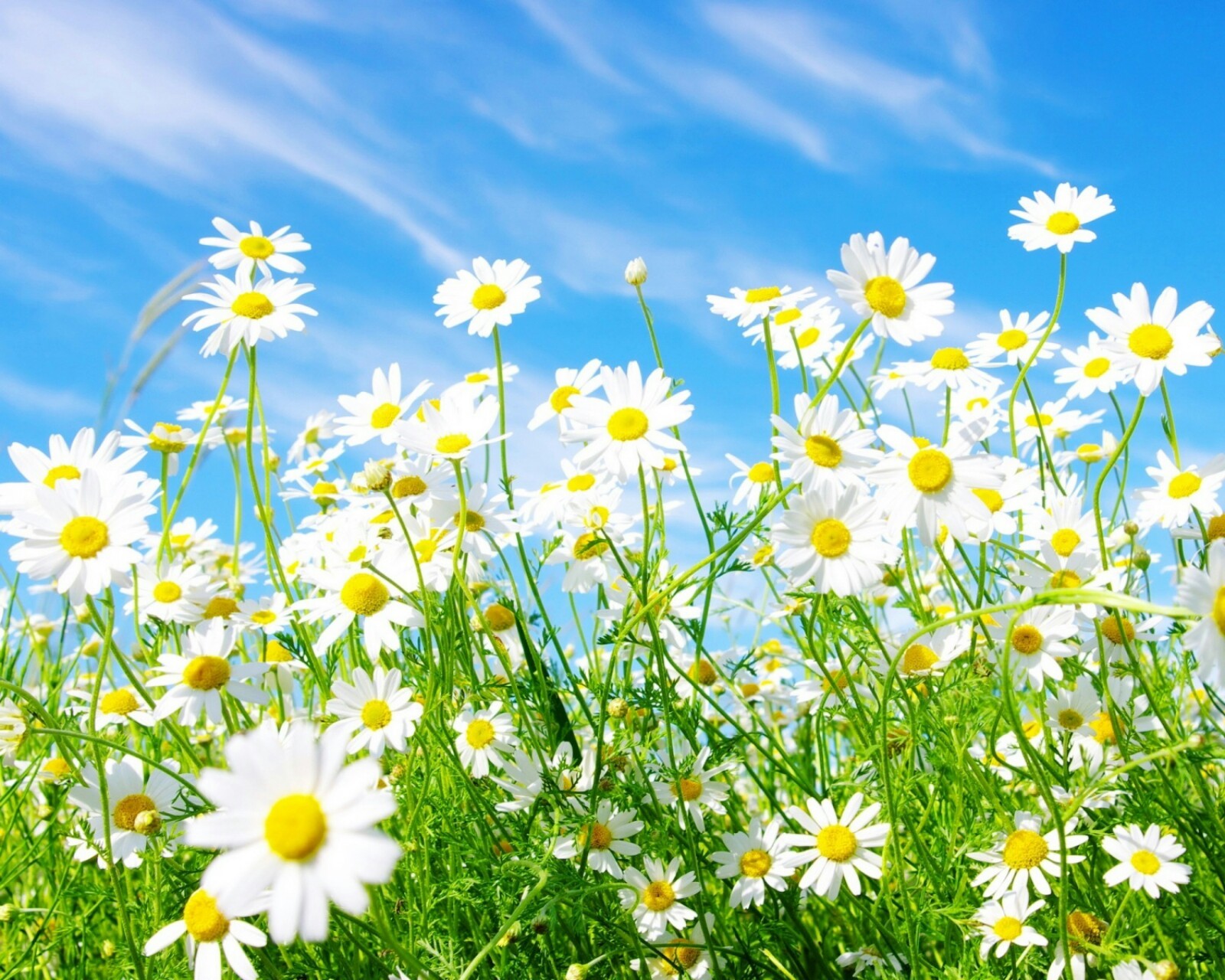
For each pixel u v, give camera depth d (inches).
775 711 32.6
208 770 17.0
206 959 21.3
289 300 27.2
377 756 24.0
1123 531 25.6
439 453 24.2
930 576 30.6
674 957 25.1
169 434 29.3
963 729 24.3
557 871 23.5
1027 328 30.2
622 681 26.6
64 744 23.1
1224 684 18.6
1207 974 24.5
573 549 27.2
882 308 23.1
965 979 23.1
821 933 27.6
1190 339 24.5
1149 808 24.6
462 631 25.6
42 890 29.0
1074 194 26.6
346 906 16.1
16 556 22.2
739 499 28.2
